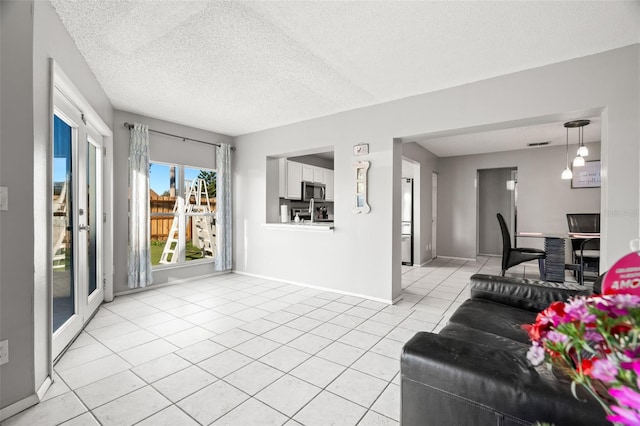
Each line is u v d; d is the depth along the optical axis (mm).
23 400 1695
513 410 911
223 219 5125
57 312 2400
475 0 1924
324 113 4148
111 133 3686
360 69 2867
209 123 4602
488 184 7688
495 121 2986
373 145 3803
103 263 3670
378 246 3783
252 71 2922
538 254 4621
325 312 3367
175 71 2920
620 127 2428
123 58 2672
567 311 639
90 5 1984
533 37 2314
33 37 1735
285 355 2371
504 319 1888
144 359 2295
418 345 1156
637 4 1931
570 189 6016
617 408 543
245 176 5219
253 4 1977
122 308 3469
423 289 4395
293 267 4605
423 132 3424
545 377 930
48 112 1939
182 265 4688
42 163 1859
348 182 4023
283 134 4707
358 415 1681
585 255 4684
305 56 2637
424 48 2492
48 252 1936
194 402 1786
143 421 1623
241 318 3170
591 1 1914
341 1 1945
